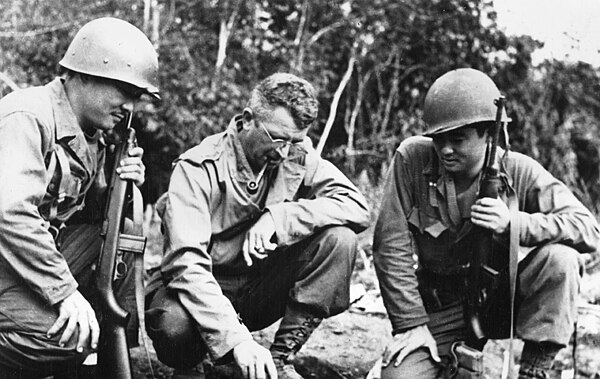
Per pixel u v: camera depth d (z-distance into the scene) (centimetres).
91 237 306
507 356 383
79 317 273
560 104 1159
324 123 1160
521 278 305
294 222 304
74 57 291
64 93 292
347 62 1168
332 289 308
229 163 308
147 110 956
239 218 310
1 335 282
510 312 315
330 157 1123
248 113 303
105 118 293
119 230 291
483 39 1158
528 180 321
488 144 308
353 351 377
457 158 305
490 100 305
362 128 1154
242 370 277
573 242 307
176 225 298
